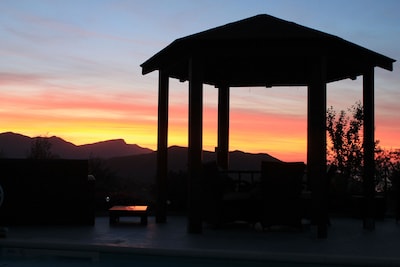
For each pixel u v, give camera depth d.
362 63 9.32
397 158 13.17
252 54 8.22
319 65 8.05
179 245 6.65
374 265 5.59
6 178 9.16
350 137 13.84
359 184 13.33
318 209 7.74
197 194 8.12
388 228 9.29
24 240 6.76
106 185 17.59
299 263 5.70
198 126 8.27
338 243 7.11
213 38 8.16
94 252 6.37
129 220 10.38
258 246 6.68
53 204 9.22
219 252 5.93
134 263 6.17
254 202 8.73
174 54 9.05
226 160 12.16
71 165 9.30
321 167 7.84
